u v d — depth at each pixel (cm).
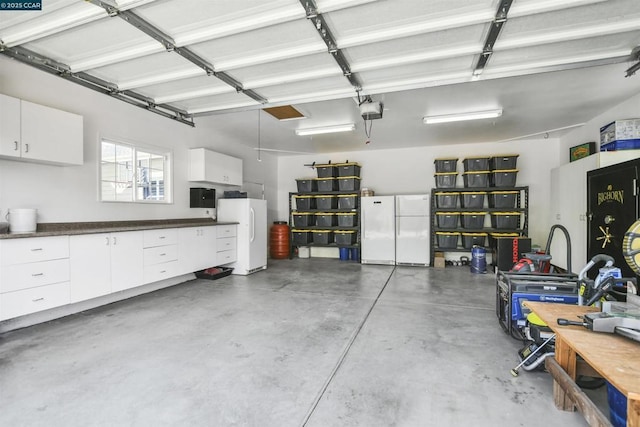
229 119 508
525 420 168
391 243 658
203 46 262
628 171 313
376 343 266
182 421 167
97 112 384
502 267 526
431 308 363
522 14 211
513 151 650
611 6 208
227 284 484
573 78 347
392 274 562
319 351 251
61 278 304
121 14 215
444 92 386
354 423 166
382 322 317
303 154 798
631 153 379
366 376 213
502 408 178
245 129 569
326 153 786
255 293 430
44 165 331
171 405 181
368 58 281
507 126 543
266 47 265
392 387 200
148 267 398
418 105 434
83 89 367
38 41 257
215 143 595
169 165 493
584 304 211
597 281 197
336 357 241
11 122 281
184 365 228
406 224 650
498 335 283
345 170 708
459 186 682
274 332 290
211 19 227
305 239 733
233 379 209
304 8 207
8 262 265
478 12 215
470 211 623
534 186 638
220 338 277
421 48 263
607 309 173
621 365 120
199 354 246
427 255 637
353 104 434
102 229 350
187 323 314
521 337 261
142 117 446
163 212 480
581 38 241
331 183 718
